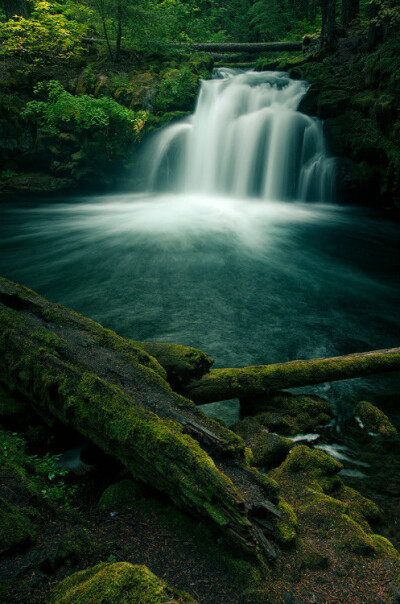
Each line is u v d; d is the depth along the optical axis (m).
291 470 3.61
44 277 8.79
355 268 9.74
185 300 7.80
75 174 15.76
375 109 13.02
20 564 2.11
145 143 15.47
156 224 12.50
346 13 18.52
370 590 2.36
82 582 1.97
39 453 3.66
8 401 3.96
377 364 5.14
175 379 4.40
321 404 4.73
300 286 8.67
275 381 4.76
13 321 4.14
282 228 12.40
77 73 16.91
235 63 21.05
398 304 7.92
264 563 2.41
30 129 15.74
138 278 8.83
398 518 3.28
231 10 27.12
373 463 3.97
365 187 14.07
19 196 15.23
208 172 16.34
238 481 2.86
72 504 3.04
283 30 24.45
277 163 15.36
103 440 3.23
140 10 15.85
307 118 14.88
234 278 8.98
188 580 2.30
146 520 2.79
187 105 16.25
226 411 4.75
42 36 16.78
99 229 11.99
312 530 2.86
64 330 4.20
